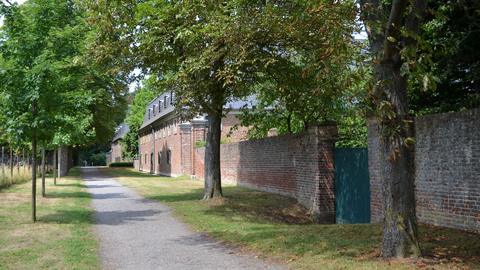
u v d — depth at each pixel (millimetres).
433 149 10680
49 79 12211
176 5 14438
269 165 20594
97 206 17719
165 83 15227
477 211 9492
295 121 21594
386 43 7074
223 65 14555
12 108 12305
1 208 15727
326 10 8930
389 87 7340
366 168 14031
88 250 9430
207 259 8641
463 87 12344
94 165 97250
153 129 54844
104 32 15266
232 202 16891
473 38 10711
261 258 8586
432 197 10734
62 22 13836
